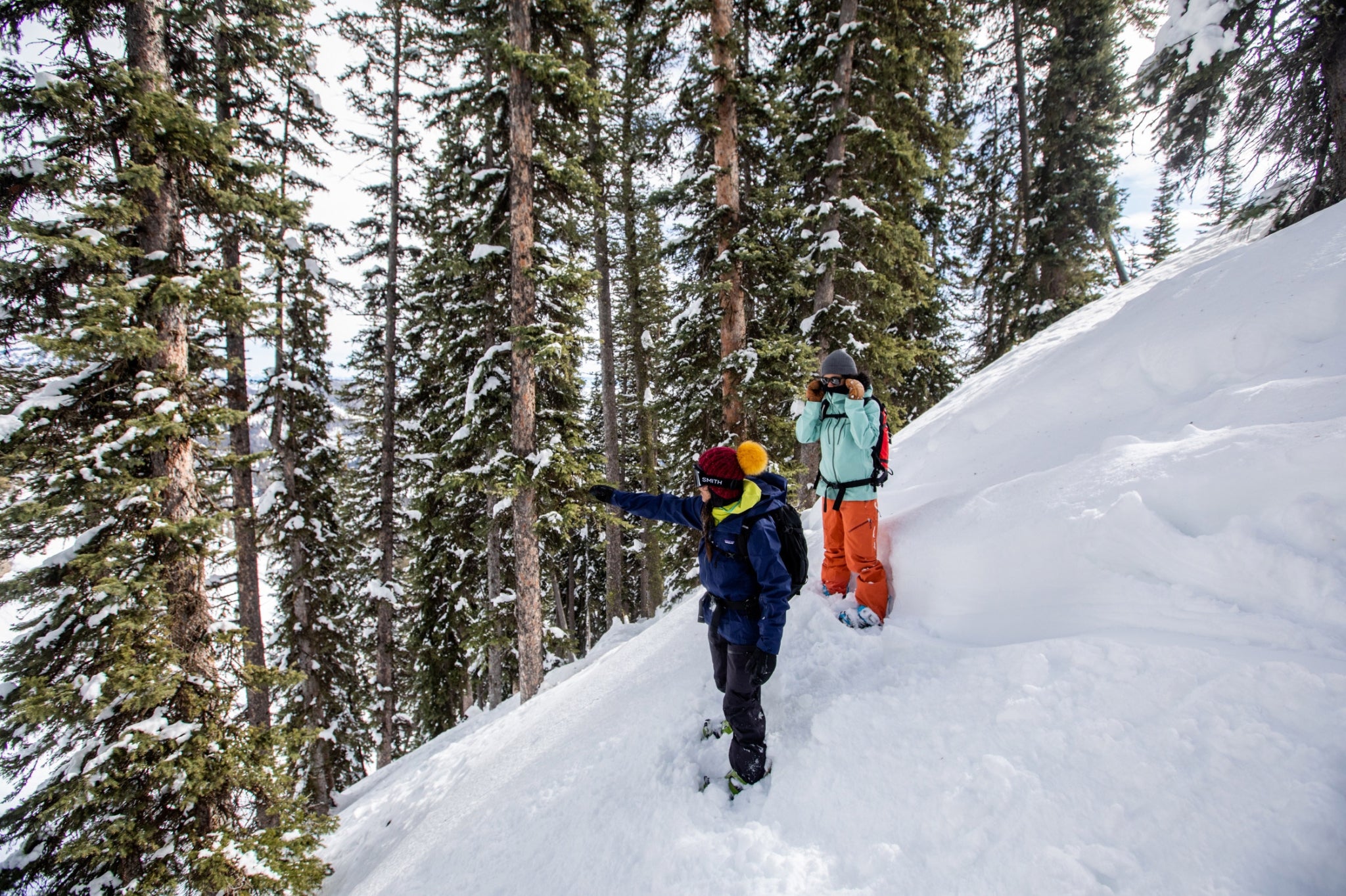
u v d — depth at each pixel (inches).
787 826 104.2
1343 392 118.1
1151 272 333.4
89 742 209.9
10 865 211.6
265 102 402.3
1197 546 104.3
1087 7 536.7
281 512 484.1
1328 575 89.2
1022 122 581.9
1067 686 97.2
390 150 540.7
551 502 380.2
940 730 103.4
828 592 162.2
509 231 390.3
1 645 213.5
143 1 221.1
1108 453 141.4
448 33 392.8
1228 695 83.1
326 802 436.8
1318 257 162.2
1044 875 75.4
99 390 225.1
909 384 644.1
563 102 361.1
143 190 221.0
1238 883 64.8
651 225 617.3
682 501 129.3
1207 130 263.7
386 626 537.6
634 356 748.0
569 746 181.0
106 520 217.2
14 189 202.5
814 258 423.2
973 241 692.7
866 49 417.4
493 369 407.5
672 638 203.9
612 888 112.2
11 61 204.5
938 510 159.6
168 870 204.1
